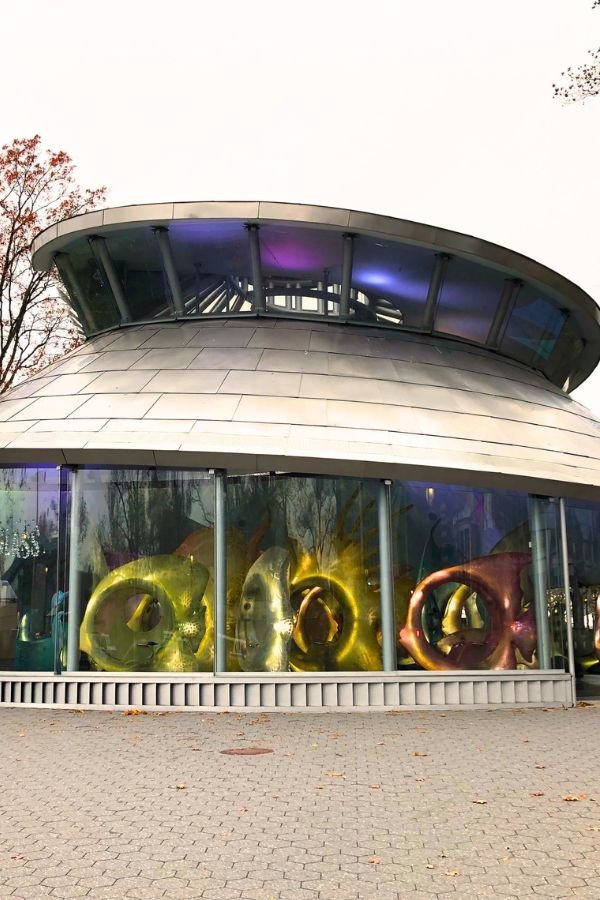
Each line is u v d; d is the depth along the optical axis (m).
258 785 8.69
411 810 7.70
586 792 8.38
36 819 7.39
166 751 10.55
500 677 15.22
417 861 6.28
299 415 15.63
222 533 15.08
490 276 19.98
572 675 15.65
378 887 5.75
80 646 15.14
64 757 10.16
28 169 32.00
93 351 19.34
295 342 18.45
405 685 14.84
